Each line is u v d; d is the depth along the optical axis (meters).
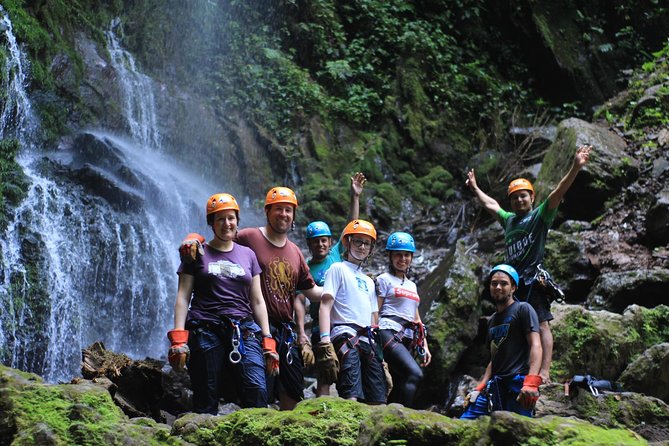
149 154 12.43
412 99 14.98
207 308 4.31
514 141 14.19
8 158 9.45
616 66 15.91
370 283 5.28
